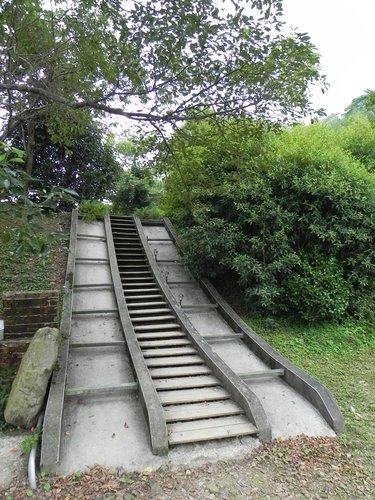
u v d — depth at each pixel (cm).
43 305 416
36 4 532
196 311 668
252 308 647
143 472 292
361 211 641
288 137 728
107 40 455
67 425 345
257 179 648
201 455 317
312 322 606
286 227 624
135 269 821
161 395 403
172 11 356
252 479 292
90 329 558
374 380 472
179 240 917
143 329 573
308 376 438
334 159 662
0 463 295
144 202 1558
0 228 239
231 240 654
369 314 624
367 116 1138
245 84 420
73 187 1355
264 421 351
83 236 888
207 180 609
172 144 520
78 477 282
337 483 293
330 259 621
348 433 362
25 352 376
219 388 428
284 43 382
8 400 350
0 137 561
